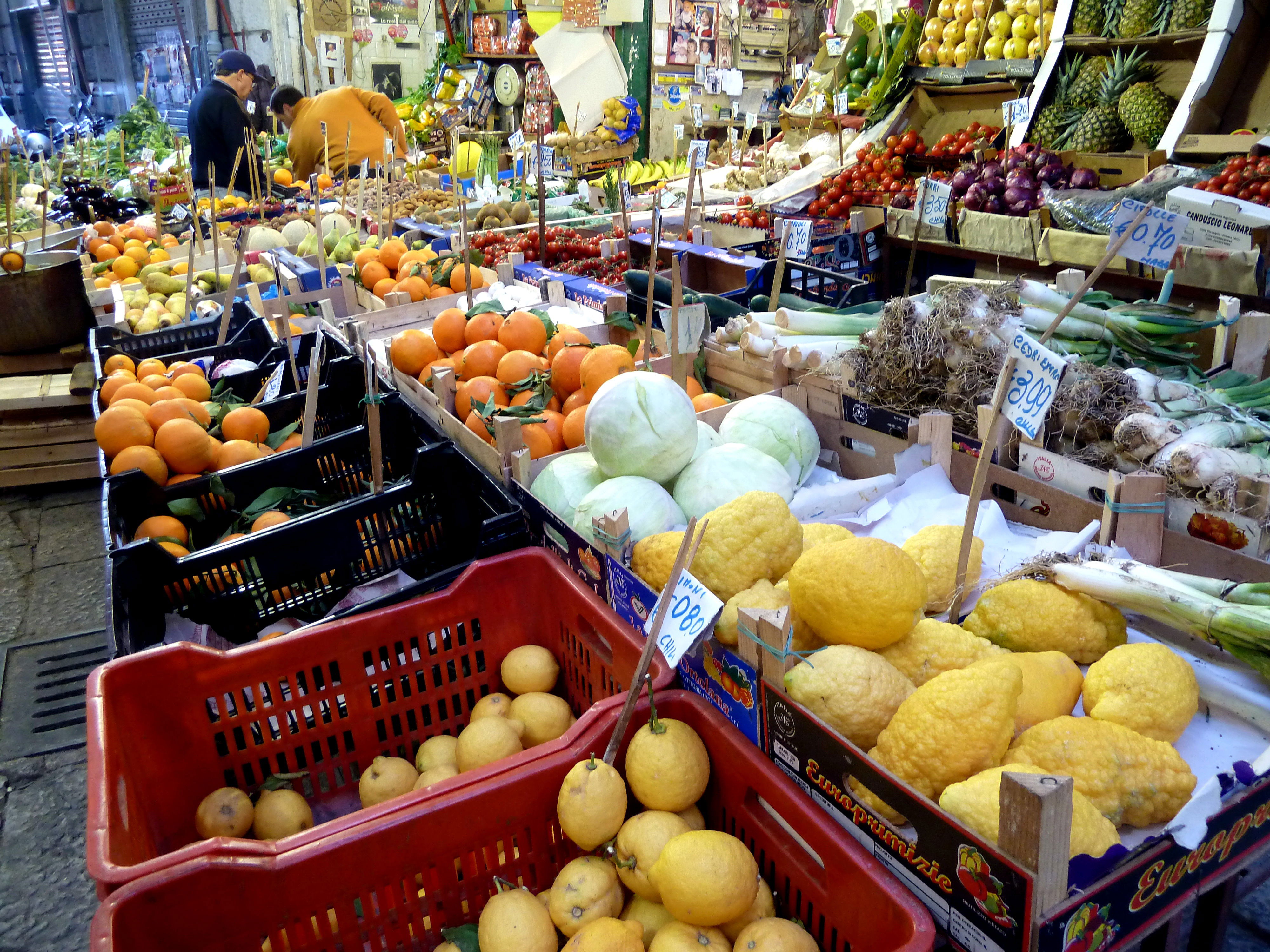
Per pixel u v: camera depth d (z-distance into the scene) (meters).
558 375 2.40
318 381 2.50
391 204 5.66
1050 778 0.90
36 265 4.81
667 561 1.56
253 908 1.21
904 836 1.10
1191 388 1.96
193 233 4.43
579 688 1.89
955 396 2.06
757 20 8.77
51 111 17.84
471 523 2.29
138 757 1.62
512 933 1.25
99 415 2.78
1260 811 1.13
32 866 2.30
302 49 13.02
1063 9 4.98
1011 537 1.78
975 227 4.35
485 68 9.22
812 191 5.43
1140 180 4.10
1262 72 4.35
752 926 1.21
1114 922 1.00
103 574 3.75
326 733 1.83
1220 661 1.42
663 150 8.65
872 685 1.26
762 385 2.54
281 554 2.07
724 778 1.42
